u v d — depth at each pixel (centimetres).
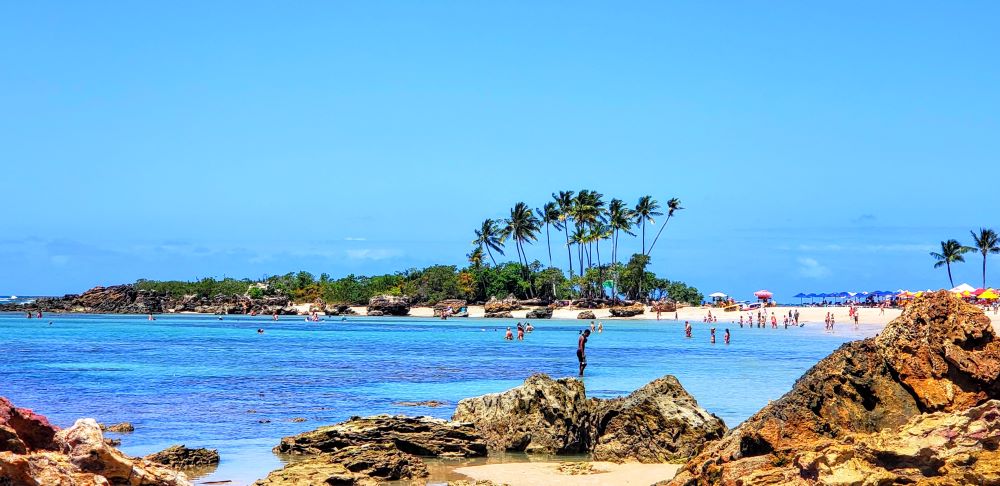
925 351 1642
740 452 1606
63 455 1306
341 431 2544
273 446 2673
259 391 4266
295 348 7981
